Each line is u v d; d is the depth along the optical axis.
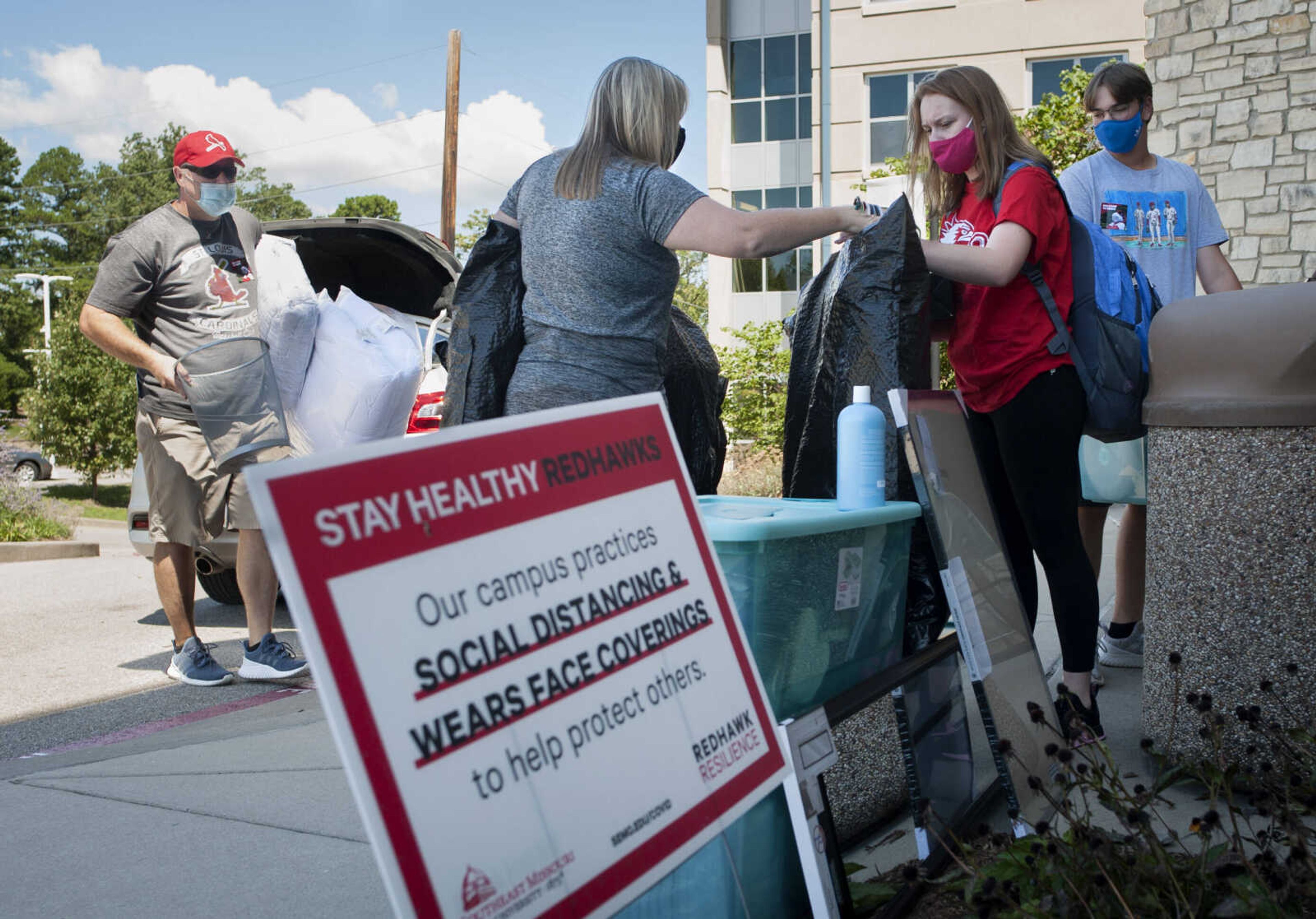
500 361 2.87
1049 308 2.87
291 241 3.97
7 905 2.26
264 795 2.98
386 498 1.20
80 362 23.81
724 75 25.64
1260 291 2.64
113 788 3.09
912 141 3.10
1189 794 2.61
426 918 1.10
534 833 1.23
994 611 2.53
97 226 85.81
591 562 1.44
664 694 1.48
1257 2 8.75
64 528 12.62
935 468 2.40
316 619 1.10
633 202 2.52
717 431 3.52
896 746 2.59
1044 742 2.57
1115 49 18.12
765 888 2.00
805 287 3.04
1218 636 2.67
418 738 1.15
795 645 2.09
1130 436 3.11
